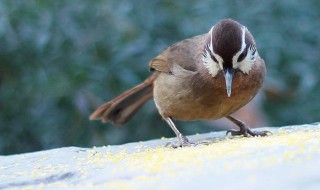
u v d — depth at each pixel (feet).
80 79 46.62
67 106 48.03
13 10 46.62
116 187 22.97
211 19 48.85
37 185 26.78
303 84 50.57
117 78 47.06
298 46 51.88
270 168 22.21
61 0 47.32
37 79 47.01
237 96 35.70
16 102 48.57
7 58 47.73
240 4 51.11
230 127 49.11
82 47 47.32
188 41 37.86
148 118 49.06
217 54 34.37
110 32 47.32
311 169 21.48
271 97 52.90
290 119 52.13
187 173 23.32
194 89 35.94
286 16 51.98
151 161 26.50
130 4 47.80
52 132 48.60
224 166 23.35
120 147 35.86
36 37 46.01
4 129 49.42
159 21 48.88
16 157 34.01
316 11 53.26
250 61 34.91
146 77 47.52
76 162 30.86
